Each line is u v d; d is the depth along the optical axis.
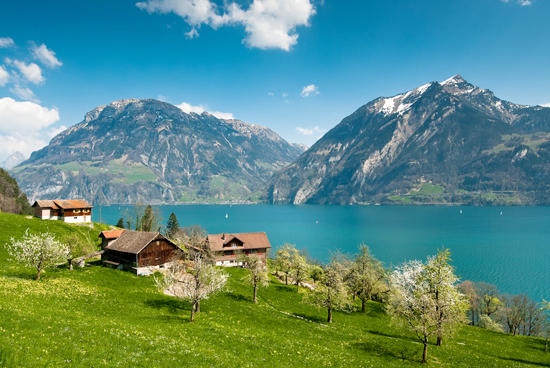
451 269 43.59
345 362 33.09
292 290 76.19
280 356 31.19
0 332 23.02
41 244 48.41
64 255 53.00
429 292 42.81
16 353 20.14
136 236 71.31
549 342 60.31
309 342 38.44
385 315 64.62
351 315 61.41
